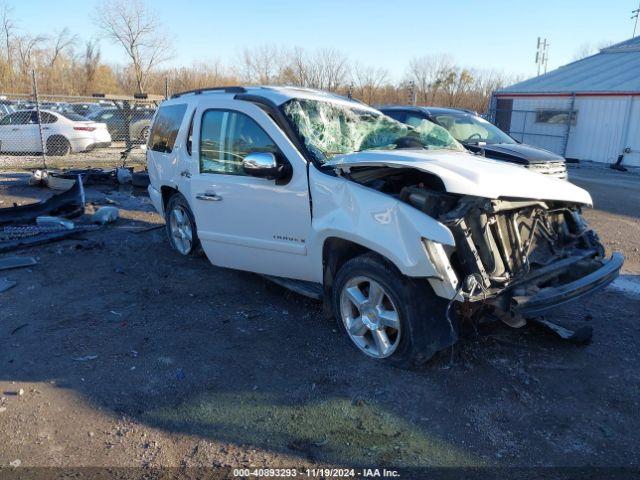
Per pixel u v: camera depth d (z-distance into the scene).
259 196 4.47
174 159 5.92
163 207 6.49
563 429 3.17
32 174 11.36
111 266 6.00
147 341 4.19
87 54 41.69
